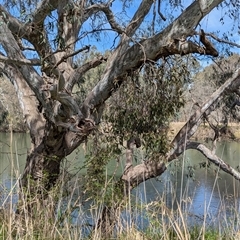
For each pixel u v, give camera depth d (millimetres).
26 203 5043
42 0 6164
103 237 5254
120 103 7238
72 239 4938
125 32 6754
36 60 6035
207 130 9609
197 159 13180
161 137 7195
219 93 8094
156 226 5043
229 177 12641
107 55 7660
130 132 7238
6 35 6180
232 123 10836
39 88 6797
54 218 5336
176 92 6895
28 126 8156
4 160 8812
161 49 6492
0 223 4938
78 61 8359
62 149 7645
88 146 7617
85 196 6047
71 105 6512
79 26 7695
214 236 5285
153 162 7398
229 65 9391
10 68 8602
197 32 6258
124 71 6992
